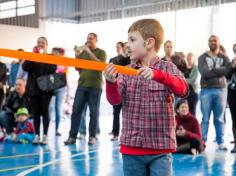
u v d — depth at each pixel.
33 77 7.64
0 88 8.33
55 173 5.36
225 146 7.62
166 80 2.28
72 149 7.37
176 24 16.50
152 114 2.49
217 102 7.57
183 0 16.27
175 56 8.38
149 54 2.52
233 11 14.82
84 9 20.55
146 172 2.56
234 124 7.28
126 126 2.55
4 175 5.19
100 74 7.89
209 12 15.48
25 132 8.30
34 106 7.78
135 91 2.53
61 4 21.12
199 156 6.84
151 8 17.44
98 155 6.79
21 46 20.06
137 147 2.50
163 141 2.49
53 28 21.12
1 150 7.20
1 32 19.42
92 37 7.77
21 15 21.50
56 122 9.38
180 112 7.25
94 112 7.93
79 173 5.39
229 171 5.67
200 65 7.61
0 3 22.56
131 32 2.53
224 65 7.45
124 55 7.95
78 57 7.75
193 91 8.64
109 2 19.28
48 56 2.12
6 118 8.49
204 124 7.73
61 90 9.30
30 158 6.43
